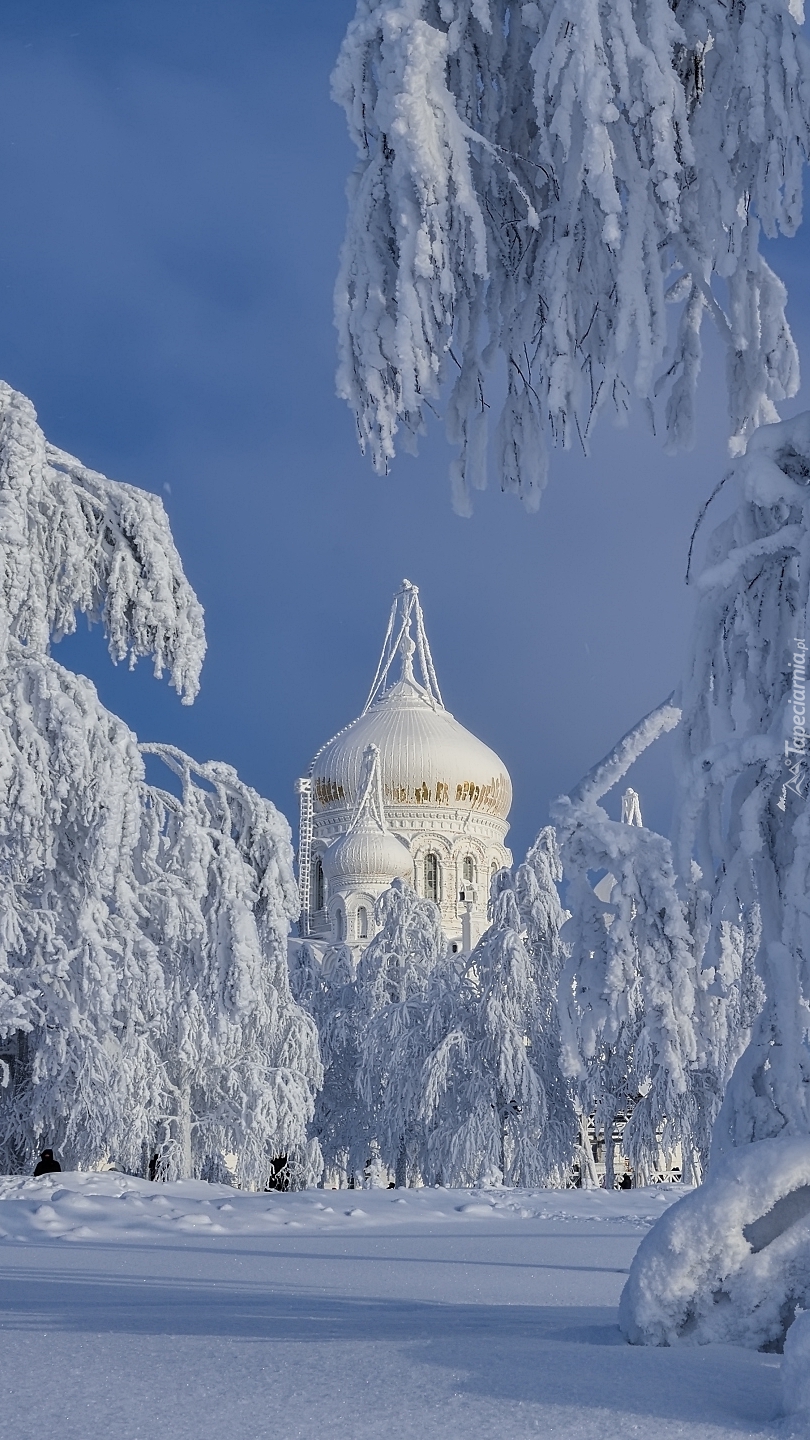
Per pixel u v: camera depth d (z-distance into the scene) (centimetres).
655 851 1033
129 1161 4162
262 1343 546
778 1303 566
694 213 923
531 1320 683
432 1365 475
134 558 3044
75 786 2789
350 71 876
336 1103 7238
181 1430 382
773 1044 797
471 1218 1877
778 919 838
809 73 866
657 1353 506
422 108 839
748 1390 435
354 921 12406
